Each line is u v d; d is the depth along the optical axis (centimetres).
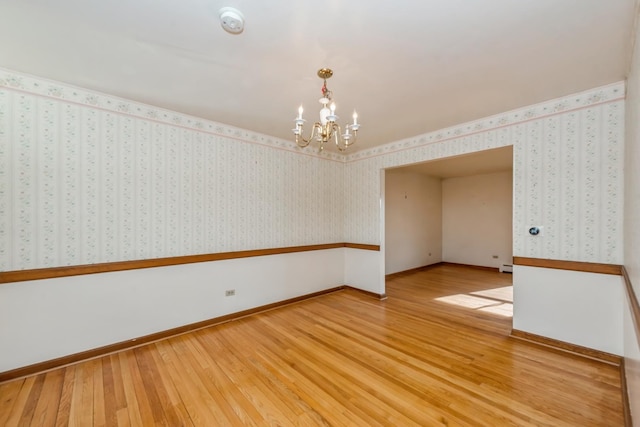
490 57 191
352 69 207
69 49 184
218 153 326
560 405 178
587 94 240
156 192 281
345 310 364
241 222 347
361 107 276
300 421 166
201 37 171
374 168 432
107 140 252
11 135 211
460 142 327
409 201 624
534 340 267
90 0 140
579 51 184
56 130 229
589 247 240
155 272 276
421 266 656
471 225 668
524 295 274
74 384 201
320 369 221
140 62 200
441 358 238
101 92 248
